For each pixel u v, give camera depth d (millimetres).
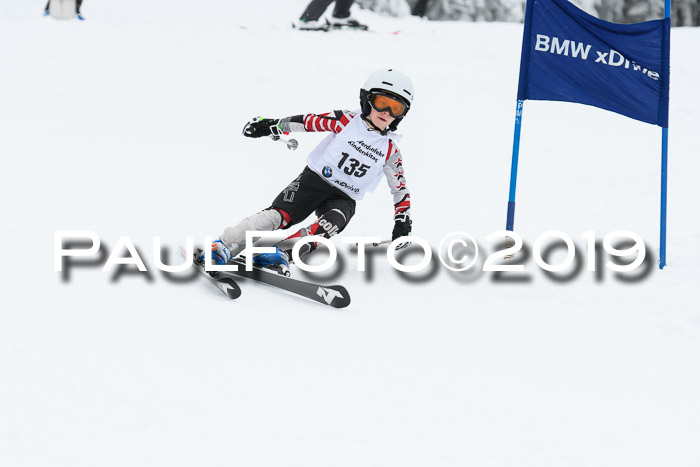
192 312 14008
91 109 33625
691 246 19203
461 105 38812
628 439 10391
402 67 45312
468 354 13078
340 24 56062
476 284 16953
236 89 38625
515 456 9828
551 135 34531
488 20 79812
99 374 11086
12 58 41531
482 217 23094
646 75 17531
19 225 18516
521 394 11594
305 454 9523
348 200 17875
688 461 9883
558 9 17609
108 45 45469
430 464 9516
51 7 52250
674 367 12867
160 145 29531
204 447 9484
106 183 24109
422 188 26781
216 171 26969
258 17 65750
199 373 11430
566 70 17844
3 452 9023
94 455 9133
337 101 37719
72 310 13383
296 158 29500
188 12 65375
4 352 11492
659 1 82688
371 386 11500
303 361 12219
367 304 15539
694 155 31516
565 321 14828
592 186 26828
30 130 29859
